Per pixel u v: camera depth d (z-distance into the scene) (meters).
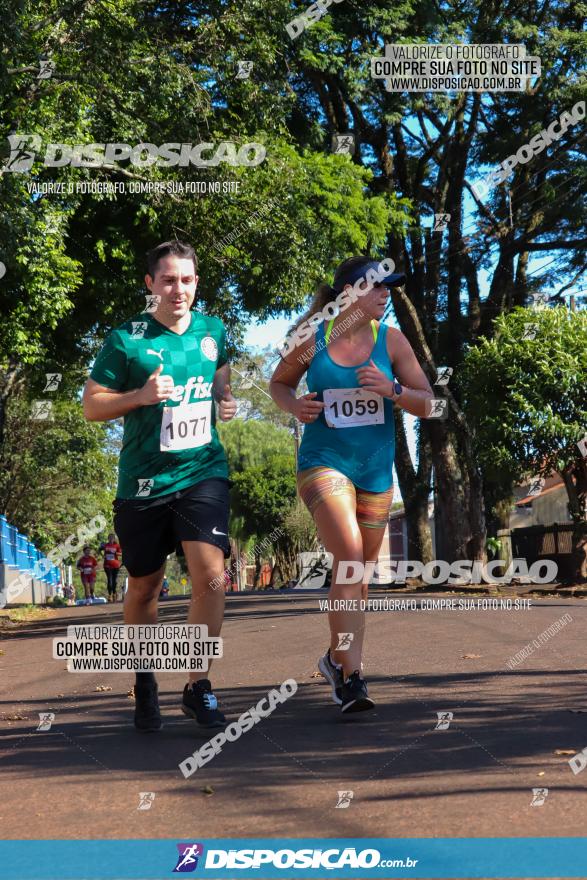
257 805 3.61
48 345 20.66
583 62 24.62
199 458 5.27
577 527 20.00
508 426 19.47
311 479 5.57
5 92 13.94
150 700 5.28
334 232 20.83
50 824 3.51
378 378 5.50
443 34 23.25
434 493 29.58
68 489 47.72
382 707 5.67
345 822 3.32
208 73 18.86
